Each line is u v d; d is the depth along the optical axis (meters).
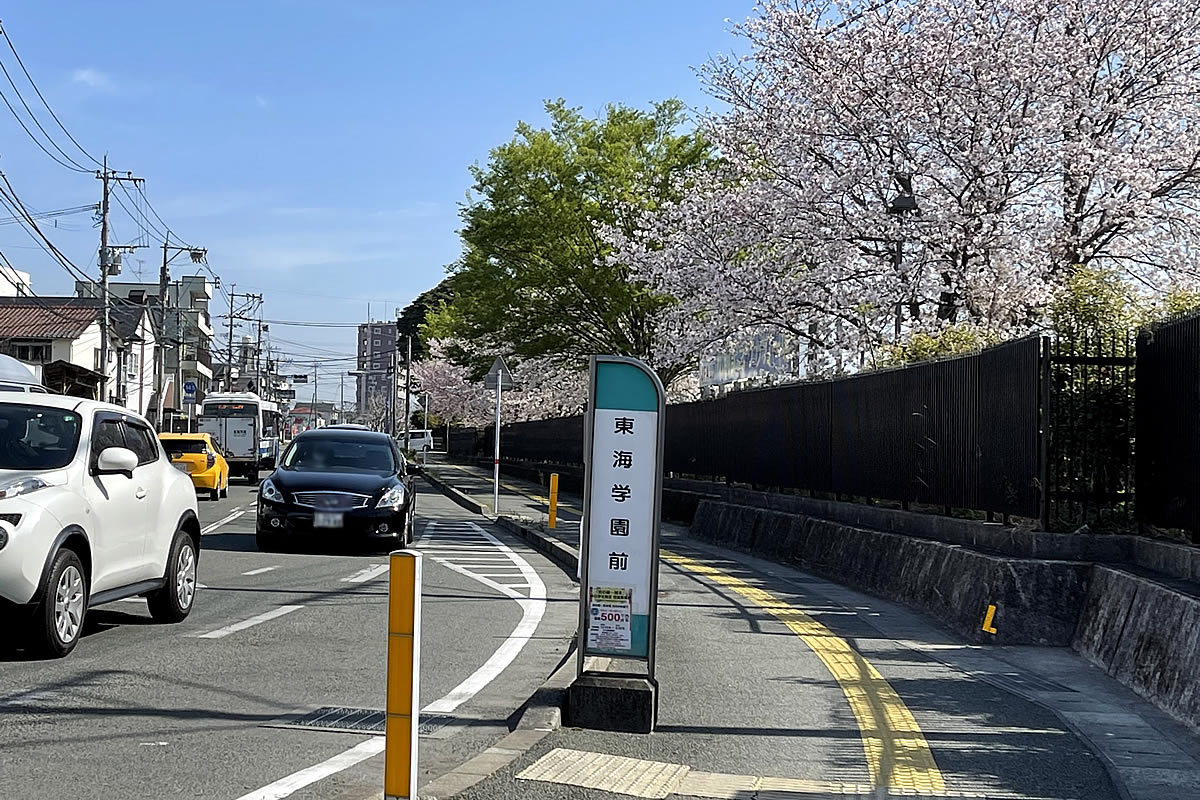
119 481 9.38
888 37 22.70
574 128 42.22
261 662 8.73
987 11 21.69
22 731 6.45
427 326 74.69
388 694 5.03
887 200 23.38
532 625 11.20
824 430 18.92
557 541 18.98
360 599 12.26
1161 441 10.41
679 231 31.48
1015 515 11.95
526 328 41.94
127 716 6.89
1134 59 21.16
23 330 53.72
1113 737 7.20
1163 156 20.45
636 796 5.66
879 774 6.25
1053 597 10.53
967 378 13.30
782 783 6.01
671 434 30.33
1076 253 21.84
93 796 5.34
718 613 12.34
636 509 7.14
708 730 7.15
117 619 10.66
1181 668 7.84
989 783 6.13
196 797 5.39
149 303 75.62
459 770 5.97
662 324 37.12
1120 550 10.86
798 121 23.88
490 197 41.28
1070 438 11.35
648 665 7.13
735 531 20.91
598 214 39.12
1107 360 11.38
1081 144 20.42
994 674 9.20
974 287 21.00
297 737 6.57
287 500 16.83
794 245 25.66
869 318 23.58
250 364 117.56
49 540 8.16
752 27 24.89
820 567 16.50
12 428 8.94
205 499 33.28
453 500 36.00
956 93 21.31
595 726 7.05
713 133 28.58
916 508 15.34
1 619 8.18
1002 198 21.39
